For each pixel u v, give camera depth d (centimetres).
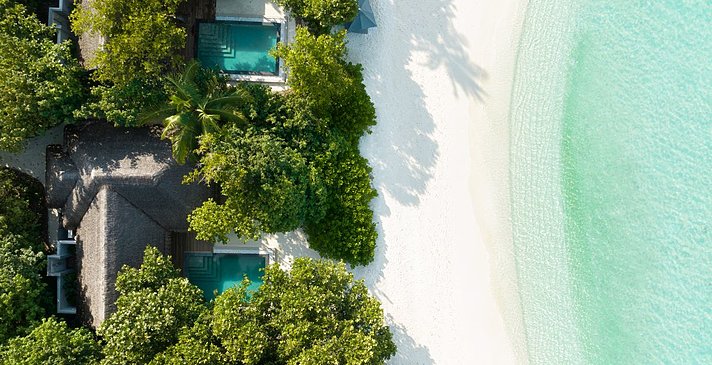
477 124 2214
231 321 1755
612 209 2241
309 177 1947
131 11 1750
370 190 2075
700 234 2236
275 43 2164
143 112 1802
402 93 2188
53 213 2102
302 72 1839
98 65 1797
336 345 1727
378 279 2184
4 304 1783
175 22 2056
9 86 1742
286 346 1738
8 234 1912
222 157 1758
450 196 2206
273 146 1852
